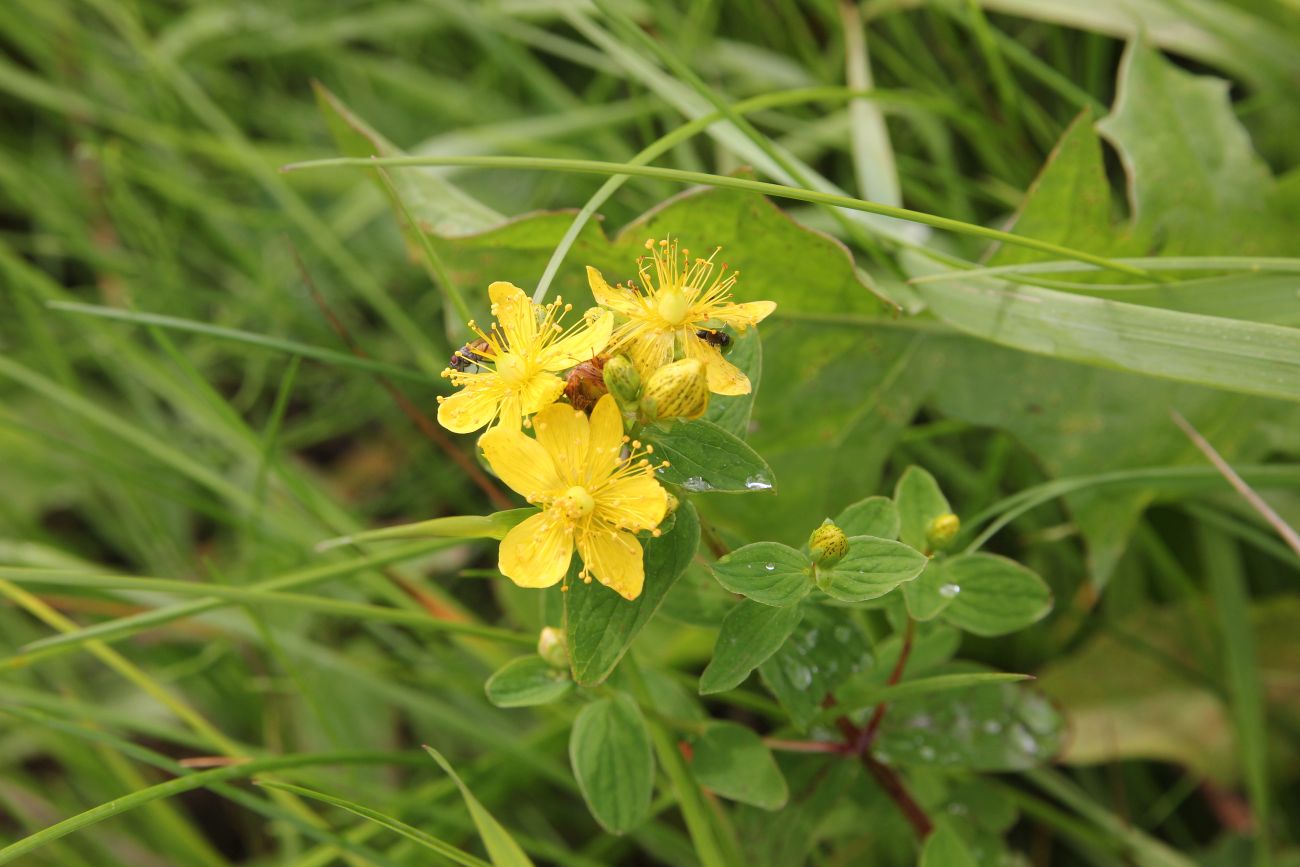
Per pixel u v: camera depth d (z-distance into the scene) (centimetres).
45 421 47
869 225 40
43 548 44
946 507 36
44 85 52
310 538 44
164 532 46
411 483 48
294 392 51
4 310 50
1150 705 41
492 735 40
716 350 34
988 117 46
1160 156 40
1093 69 46
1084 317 37
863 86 45
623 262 39
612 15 39
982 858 38
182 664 43
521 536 33
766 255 39
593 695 36
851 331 40
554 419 34
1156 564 42
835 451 41
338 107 40
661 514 33
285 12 54
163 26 56
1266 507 37
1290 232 40
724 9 52
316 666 44
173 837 42
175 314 50
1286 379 36
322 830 37
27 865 41
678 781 37
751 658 34
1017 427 40
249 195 54
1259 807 39
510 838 35
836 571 34
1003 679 34
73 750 42
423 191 40
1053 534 42
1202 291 38
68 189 53
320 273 51
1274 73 44
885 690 35
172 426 49
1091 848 41
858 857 41
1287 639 42
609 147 47
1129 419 40
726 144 41
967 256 44
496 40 49
